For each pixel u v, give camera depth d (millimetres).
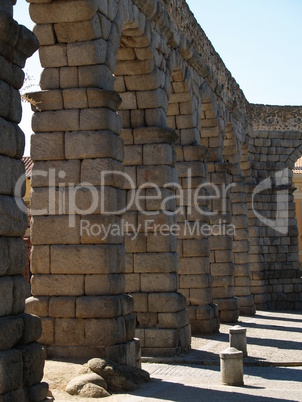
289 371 16562
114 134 15953
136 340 15797
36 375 10539
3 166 10289
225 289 28250
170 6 21156
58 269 15570
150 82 19406
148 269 19266
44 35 15859
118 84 19594
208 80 25969
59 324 15336
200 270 23516
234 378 14523
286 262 37500
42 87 15953
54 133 15859
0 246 10133
